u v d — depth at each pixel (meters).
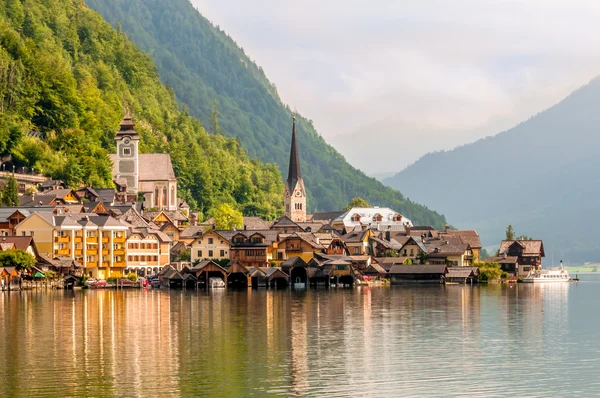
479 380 95.44
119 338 121.50
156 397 88.06
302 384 93.44
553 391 91.25
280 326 134.88
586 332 130.50
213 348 113.56
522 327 136.25
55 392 89.50
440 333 128.25
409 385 93.19
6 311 154.38
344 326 135.62
